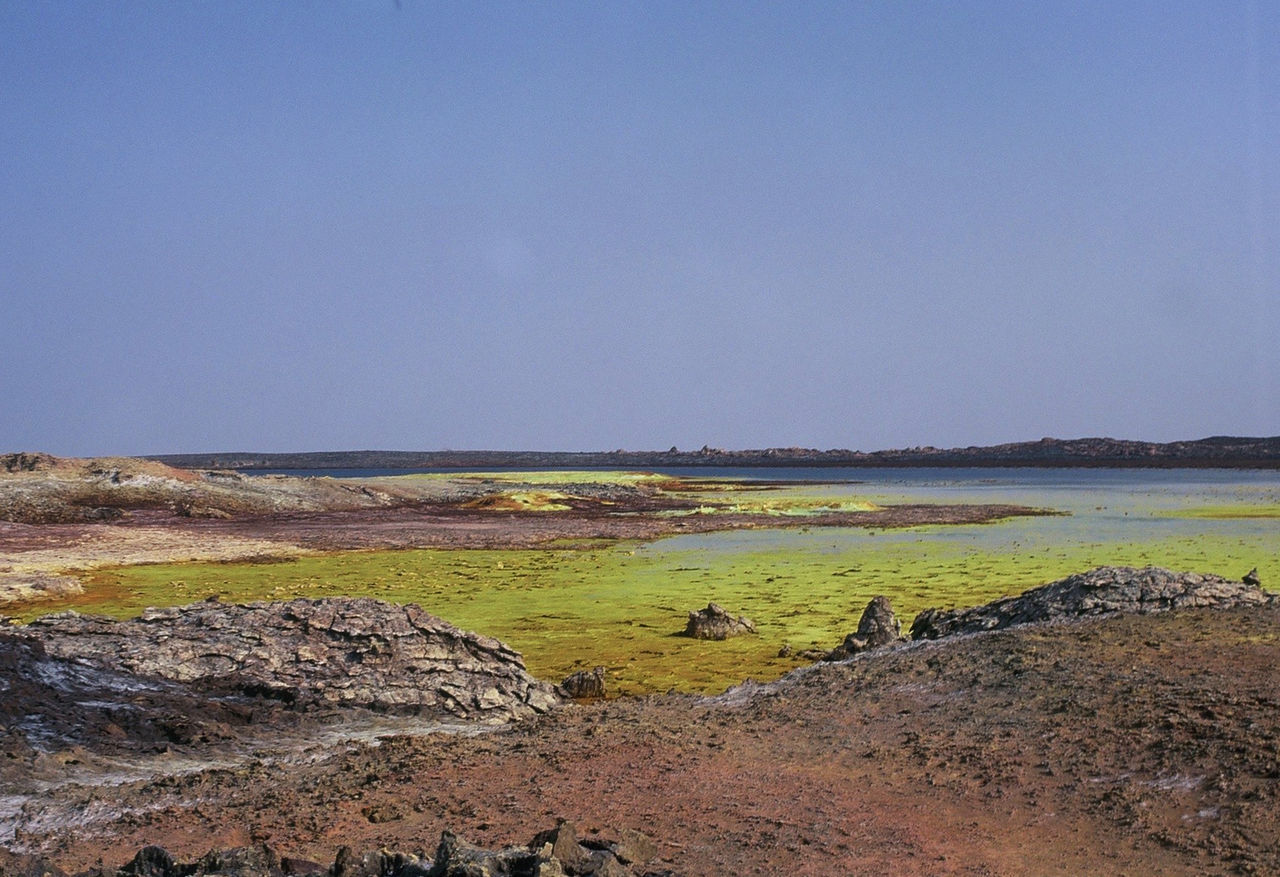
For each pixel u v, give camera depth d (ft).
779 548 152.25
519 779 38.81
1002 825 31.81
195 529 179.83
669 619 88.43
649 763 39.65
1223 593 53.67
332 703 53.21
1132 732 37.04
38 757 41.32
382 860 27.68
